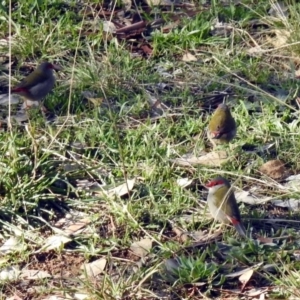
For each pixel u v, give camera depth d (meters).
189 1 14.70
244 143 11.06
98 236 9.45
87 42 13.13
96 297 8.41
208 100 12.20
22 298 8.70
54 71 12.70
